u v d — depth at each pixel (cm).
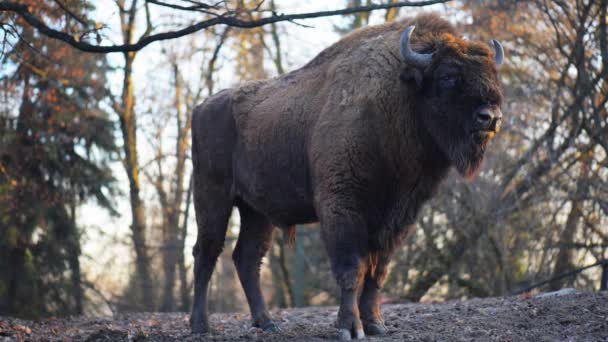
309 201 806
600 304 849
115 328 947
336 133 739
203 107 943
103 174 2358
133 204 2397
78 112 2241
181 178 2655
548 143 1877
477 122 676
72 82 2111
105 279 2602
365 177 727
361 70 761
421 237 2147
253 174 864
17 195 2131
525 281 2033
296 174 813
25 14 844
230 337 825
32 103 2147
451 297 2281
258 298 902
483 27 2003
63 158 2262
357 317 723
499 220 1922
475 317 862
